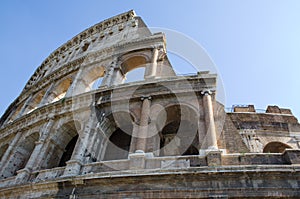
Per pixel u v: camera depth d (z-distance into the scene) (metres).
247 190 15.02
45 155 23.81
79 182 17.38
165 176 16.14
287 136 28.48
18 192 19.45
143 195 15.76
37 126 28.09
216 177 15.73
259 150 26.30
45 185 18.47
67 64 37.75
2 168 25.59
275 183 15.19
